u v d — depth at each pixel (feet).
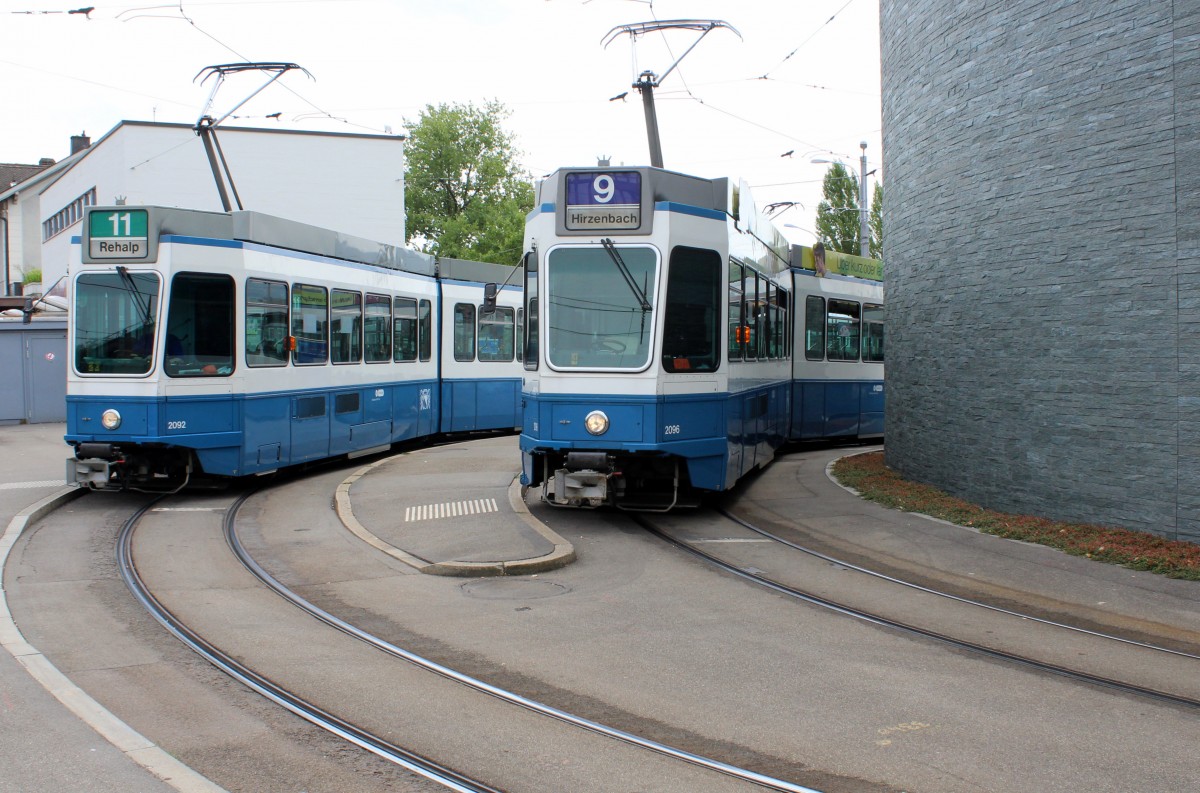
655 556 32.71
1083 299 34.24
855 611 26.30
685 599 27.27
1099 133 33.40
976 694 19.89
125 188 120.06
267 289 45.06
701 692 19.75
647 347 35.88
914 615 26.05
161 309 40.55
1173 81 31.01
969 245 40.19
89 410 40.60
